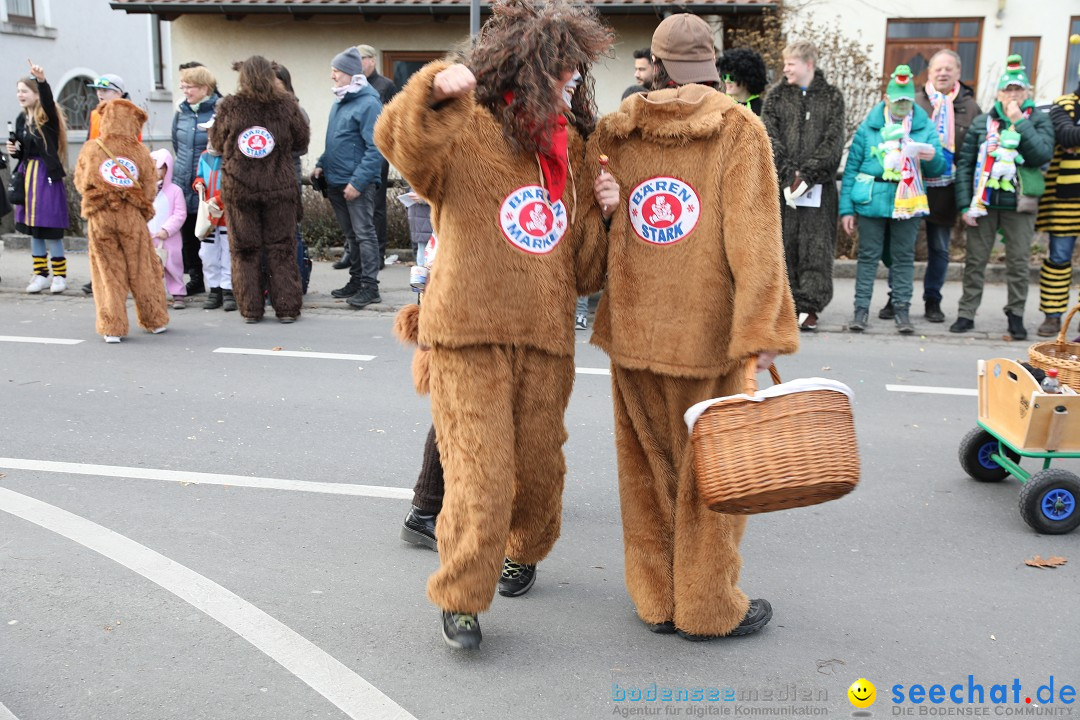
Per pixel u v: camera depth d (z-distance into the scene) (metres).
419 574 3.99
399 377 7.03
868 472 5.25
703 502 3.13
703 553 3.33
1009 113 7.86
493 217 3.06
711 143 3.11
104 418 6.01
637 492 3.45
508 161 3.05
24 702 3.04
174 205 9.33
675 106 3.12
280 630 3.51
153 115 21.94
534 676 3.24
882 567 4.12
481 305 3.10
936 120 8.34
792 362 7.50
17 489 4.84
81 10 19.62
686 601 3.37
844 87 12.18
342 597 3.77
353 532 4.39
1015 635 3.56
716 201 3.11
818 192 8.20
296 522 4.49
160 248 9.29
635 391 3.36
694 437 2.96
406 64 14.39
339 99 9.36
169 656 3.32
